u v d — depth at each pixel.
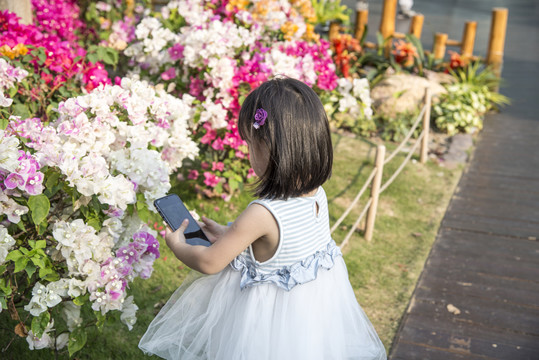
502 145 6.45
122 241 2.40
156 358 2.89
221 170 4.25
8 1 3.46
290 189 1.64
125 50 4.23
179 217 1.91
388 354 3.17
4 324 2.91
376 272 3.98
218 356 1.84
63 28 4.74
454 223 4.77
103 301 2.24
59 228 2.17
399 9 13.98
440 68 7.73
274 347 1.75
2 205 2.01
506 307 3.66
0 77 2.67
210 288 1.97
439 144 6.36
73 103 2.31
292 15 4.63
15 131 2.17
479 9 15.12
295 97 1.61
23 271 2.62
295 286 1.76
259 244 1.74
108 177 2.19
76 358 2.78
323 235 1.84
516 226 4.75
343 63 6.78
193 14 4.24
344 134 6.42
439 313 3.57
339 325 1.88
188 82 4.26
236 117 4.03
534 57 10.48
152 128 2.61
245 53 4.12
